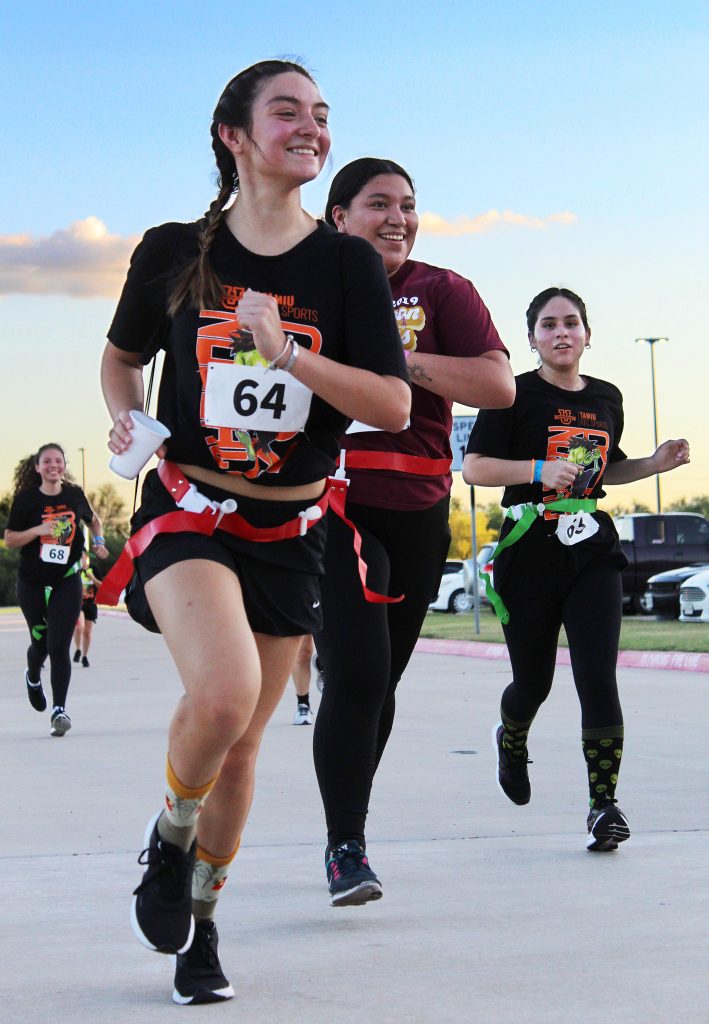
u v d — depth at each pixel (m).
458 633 23.86
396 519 5.21
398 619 5.36
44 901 5.04
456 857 5.75
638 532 28.19
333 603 4.88
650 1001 3.75
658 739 9.73
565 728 10.41
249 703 3.38
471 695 13.60
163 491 3.72
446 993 3.84
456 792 7.57
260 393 3.64
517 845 6.01
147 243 3.78
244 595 3.69
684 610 24.14
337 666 4.83
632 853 5.79
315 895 5.07
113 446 3.60
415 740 9.98
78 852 5.98
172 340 3.71
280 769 8.55
